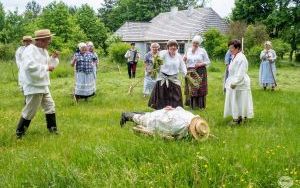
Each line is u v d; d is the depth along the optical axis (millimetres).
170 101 10328
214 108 12867
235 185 5492
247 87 10156
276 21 44312
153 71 10328
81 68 14797
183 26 51312
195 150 6789
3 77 24219
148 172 5840
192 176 5695
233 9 50344
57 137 8789
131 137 8023
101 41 55750
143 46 56562
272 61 17953
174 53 10258
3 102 14984
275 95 15938
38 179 5766
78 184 5594
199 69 12430
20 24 49688
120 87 19656
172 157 6488
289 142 7836
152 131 8039
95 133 8992
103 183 5598
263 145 7355
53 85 20797
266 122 10438
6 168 6539
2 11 50062
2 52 36469
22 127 8883
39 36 8555
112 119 10945
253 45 40031
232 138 8250
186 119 7766
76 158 6641
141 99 15227
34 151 7449
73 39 49844
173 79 10320
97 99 15344
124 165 6016
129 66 24984
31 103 8773
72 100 15047
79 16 55781
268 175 5789
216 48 39875
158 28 55438
